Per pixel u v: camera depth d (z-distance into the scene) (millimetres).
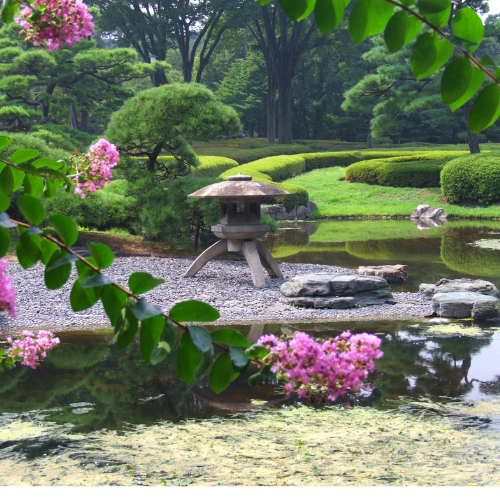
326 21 1139
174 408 4344
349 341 1494
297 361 1429
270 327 6945
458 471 3207
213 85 51906
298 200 23016
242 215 9805
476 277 10305
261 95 45719
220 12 34469
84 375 5195
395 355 5797
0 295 1321
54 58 18562
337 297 8180
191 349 1330
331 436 3775
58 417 4148
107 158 2602
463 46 1112
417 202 24266
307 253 13719
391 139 44844
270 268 10148
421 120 43219
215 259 12250
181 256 12203
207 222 12242
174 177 14359
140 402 4484
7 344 6227
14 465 3324
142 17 33656
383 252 13625
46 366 5480
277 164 28562
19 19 1716
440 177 24125
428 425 3971
